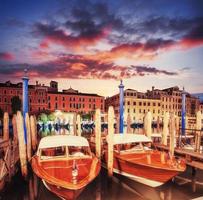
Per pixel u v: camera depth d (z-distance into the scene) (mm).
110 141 11336
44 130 37750
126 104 60375
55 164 9539
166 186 11391
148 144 13898
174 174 9789
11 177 11516
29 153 13938
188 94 62750
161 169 9812
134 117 60688
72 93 65938
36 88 62688
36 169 9195
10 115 55344
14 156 12375
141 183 11305
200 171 14125
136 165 10523
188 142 20156
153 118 62031
